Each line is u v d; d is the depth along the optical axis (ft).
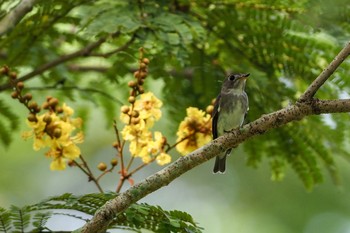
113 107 44.14
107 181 58.49
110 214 24.90
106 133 56.95
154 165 58.39
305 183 38.52
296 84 38.37
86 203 26.40
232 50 37.47
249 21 35.73
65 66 41.98
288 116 26.78
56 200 25.96
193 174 59.77
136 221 25.16
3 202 55.93
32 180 57.11
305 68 35.60
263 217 54.65
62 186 57.93
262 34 35.60
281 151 38.58
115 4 34.65
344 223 52.13
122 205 25.11
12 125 40.14
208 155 26.45
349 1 32.48
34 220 26.27
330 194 52.39
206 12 36.45
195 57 37.52
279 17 35.17
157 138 31.07
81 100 43.68
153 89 45.55
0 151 55.21
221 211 56.65
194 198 58.80
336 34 34.45
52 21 35.42
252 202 55.47
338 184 38.65
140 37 32.99
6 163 55.93
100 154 58.13
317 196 52.85
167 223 25.99
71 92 41.11
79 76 44.75
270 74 36.81
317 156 39.22
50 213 26.32
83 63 44.73
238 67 37.24
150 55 35.14
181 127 32.01
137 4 34.60
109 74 39.37
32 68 40.24
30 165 56.95
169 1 35.81
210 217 56.70
